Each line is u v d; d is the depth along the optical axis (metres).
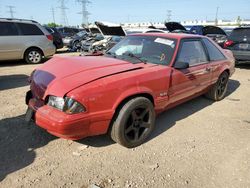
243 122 4.74
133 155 3.48
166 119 4.73
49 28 14.59
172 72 4.03
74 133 3.06
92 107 3.09
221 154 3.62
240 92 6.71
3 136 3.80
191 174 3.15
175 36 4.54
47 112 3.11
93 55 4.61
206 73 5.01
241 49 9.48
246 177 3.15
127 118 3.43
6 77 7.61
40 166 3.15
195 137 4.08
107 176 3.03
